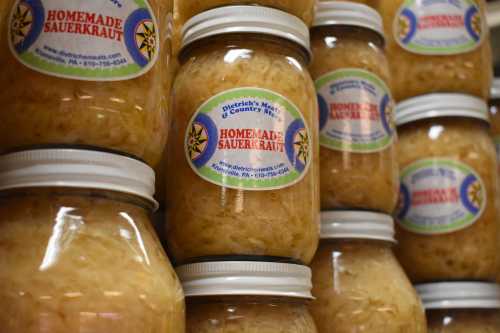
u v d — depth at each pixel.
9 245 0.64
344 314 0.99
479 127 1.30
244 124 0.83
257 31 0.87
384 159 1.07
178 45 1.02
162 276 0.68
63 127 0.67
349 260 1.04
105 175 0.67
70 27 0.67
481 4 1.32
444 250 1.22
